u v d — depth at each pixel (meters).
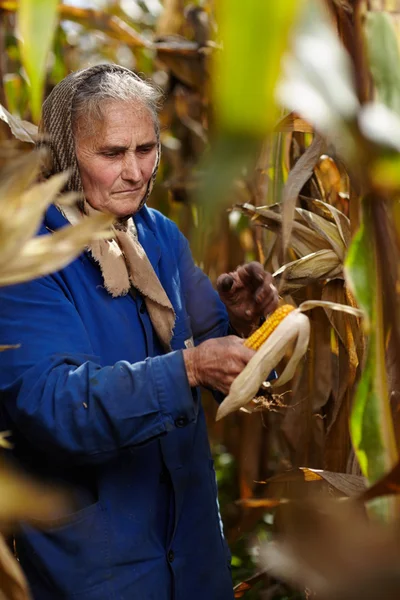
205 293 2.31
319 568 0.78
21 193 1.30
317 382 2.51
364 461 1.49
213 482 2.25
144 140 2.00
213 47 3.18
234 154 0.60
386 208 1.33
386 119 0.88
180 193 3.23
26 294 1.91
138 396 1.78
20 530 1.92
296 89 0.80
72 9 3.41
